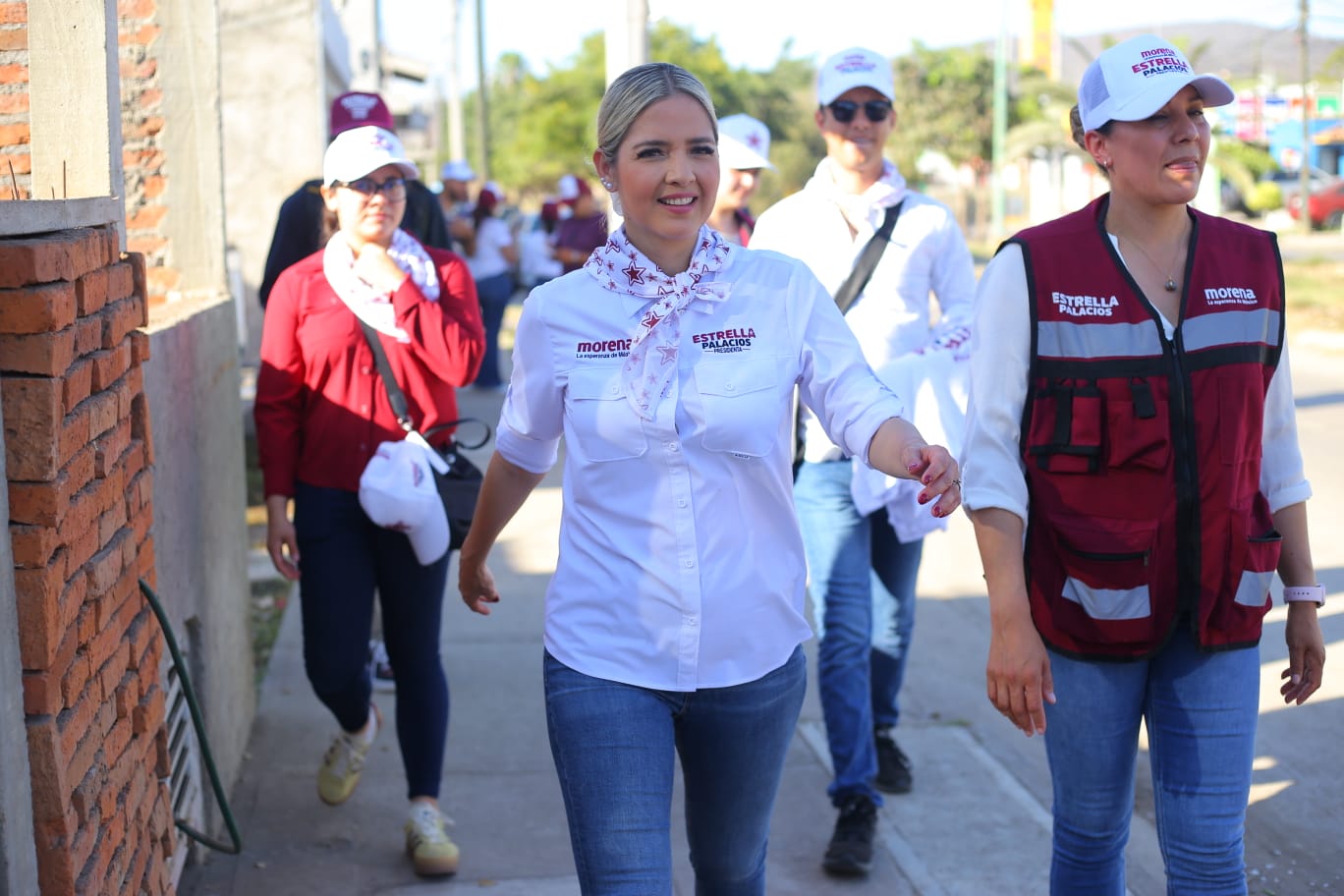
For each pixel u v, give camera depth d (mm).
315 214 4867
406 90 31656
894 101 4379
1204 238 2742
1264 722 5105
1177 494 2660
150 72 5180
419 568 3975
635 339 2559
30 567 2303
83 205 2762
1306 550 2875
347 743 4270
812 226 4387
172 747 3820
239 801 4523
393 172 3984
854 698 4082
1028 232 2814
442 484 3977
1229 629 2680
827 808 4484
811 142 42531
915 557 4480
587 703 2570
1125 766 2805
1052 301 2725
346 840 4234
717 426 2543
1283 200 39656
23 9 4004
